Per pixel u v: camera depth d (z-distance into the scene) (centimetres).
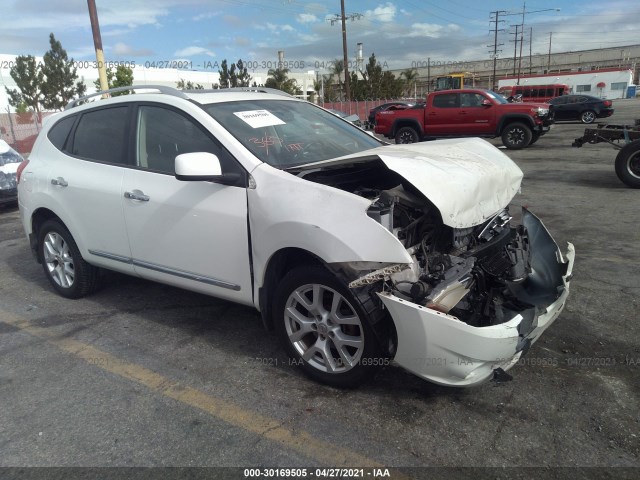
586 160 1243
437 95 1606
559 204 791
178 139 368
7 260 623
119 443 275
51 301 480
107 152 418
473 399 301
